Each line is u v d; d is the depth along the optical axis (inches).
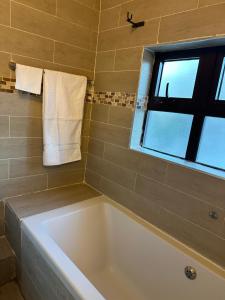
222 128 53.4
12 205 65.7
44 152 70.0
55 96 67.7
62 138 72.9
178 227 57.5
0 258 61.7
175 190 57.2
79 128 76.8
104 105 75.1
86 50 73.8
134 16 62.2
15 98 63.1
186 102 59.2
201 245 53.1
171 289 55.2
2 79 59.7
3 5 55.9
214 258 51.0
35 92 64.1
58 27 66.2
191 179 53.6
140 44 61.5
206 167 54.9
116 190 74.0
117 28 67.7
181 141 61.6
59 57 68.5
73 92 71.7
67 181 82.6
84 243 66.9
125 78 66.9
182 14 51.6
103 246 70.4
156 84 66.0
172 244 56.3
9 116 63.3
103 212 72.7
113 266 69.1
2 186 67.3
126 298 59.9
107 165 76.5
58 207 67.0
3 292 61.9
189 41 51.1
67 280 40.3
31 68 62.1
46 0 62.2
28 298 57.9
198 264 50.3
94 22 73.2
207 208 51.2
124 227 67.6
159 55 64.2
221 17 45.4
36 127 69.3
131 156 67.8
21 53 61.2
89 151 83.6
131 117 66.4
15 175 69.0
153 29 57.9
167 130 64.5
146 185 64.4
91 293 37.7
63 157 75.0
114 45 69.2
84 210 67.9
